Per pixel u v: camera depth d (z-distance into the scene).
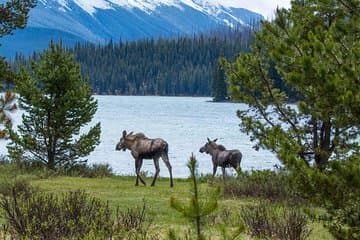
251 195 53.97
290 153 25.97
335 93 24.22
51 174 72.38
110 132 178.00
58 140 78.19
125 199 55.16
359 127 28.44
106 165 82.31
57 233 29.55
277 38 30.34
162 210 47.72
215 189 17.52
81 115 76.38
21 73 75.38
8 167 72.62
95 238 28.56
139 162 68.75
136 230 33.25
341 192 23.11
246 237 35.59
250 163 109.00
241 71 45.06
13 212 31.78
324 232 39.34
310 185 23.58
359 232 23.42
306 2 38.28
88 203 35.66
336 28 26.31
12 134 74.75
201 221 17.27
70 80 75.44
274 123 45.09
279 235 35.62
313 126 42.44
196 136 170.75
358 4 27.02
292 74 25.33
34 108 74.12
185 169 101.19
